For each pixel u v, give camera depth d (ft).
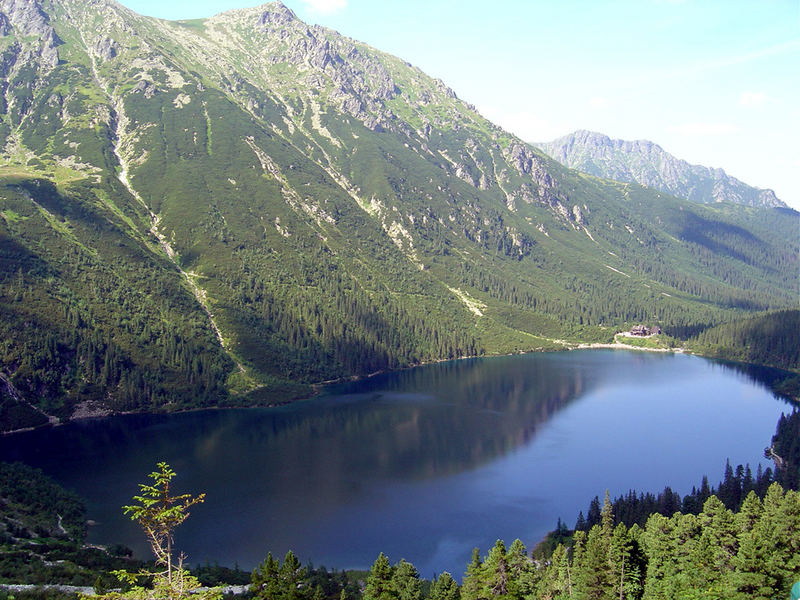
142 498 188.03
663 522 358.84
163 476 192.13
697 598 295.89
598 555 318.45
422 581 379.14
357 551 436.35
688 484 558.15
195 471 591.78
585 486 554.46
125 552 418.92
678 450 653.71
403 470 594.24
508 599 311.06
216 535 458.50
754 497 360.07
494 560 320.29
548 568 363.56
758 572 290.97
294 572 309.22
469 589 321.32
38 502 483.51
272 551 434.30
